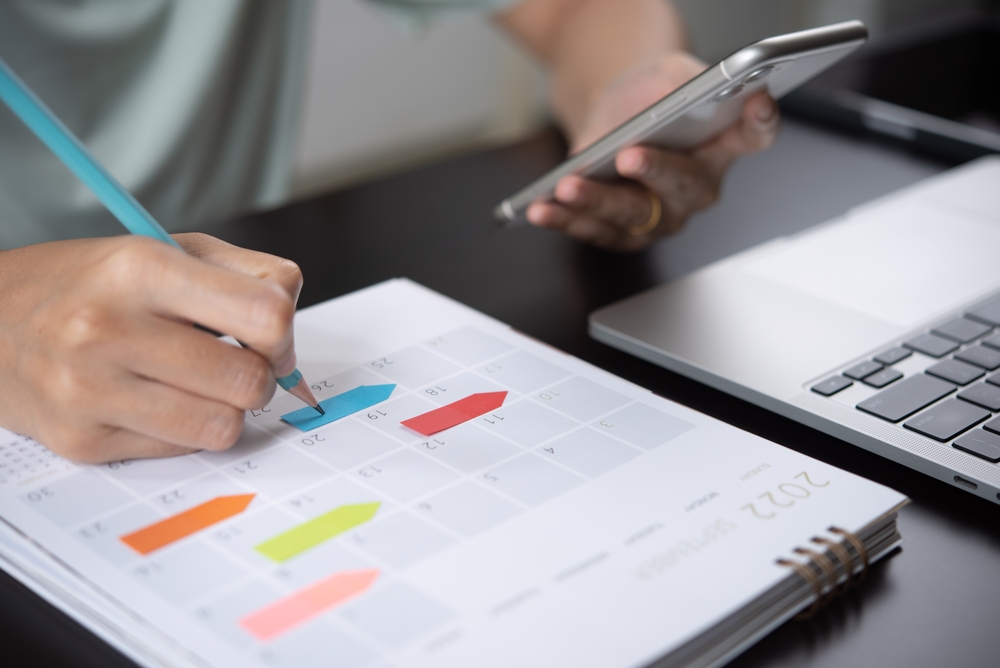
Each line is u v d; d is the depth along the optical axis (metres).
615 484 0.36
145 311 0.36
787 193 0.73
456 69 2.27
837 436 0.42
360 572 0.31
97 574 0.31
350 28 2.04
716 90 0.47
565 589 0.30
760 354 0.47
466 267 0.60
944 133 0.81
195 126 1.01
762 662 0.30
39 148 0.93
